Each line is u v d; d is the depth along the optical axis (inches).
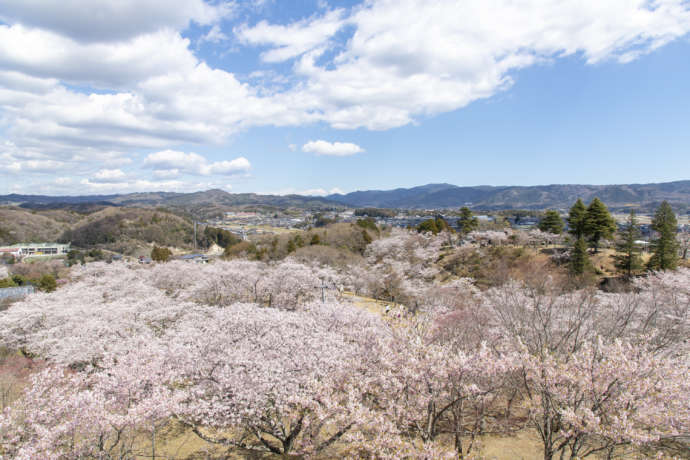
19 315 910.4
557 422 444.1
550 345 564.1
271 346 584.1
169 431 589.3
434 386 462.0
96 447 438.3
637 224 1747.0
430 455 387.5
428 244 2239.2
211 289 1262.3
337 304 839.7
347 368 543.5
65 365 689.0
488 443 504.4
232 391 504.7
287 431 579.2
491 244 2188.7
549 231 2219.5
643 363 371.6
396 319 657.6
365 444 423.8
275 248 2401.6
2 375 692.7
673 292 947.3
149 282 1439.5
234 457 527.2
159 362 569.9
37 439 414.3
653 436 329.1
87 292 1176.2
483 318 762.8
